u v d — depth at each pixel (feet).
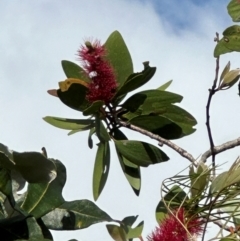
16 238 2.53
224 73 3.91
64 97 3.93
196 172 3.28
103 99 3.96
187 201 3.18
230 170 3.01
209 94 3.87
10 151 2.43
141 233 3.32
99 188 3.96
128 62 4.05
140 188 3.88
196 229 3.07
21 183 2.58
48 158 2.62
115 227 3.15
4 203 2.62
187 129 3.95
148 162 3.82
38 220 2.67
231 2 4.25
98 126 3.89
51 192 2.66
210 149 3.75
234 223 3.02
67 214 2.76
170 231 3.06
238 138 3.73
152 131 3.97
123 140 3.86
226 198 3.05
